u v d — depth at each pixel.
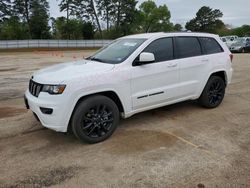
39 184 3.40
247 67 13.58
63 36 61.19
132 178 3.47
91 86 4.29
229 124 5.28
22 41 44.91
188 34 5.78
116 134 4.85
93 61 5.13
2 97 7.84
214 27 95.94
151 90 5.06
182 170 3.63
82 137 4.36
